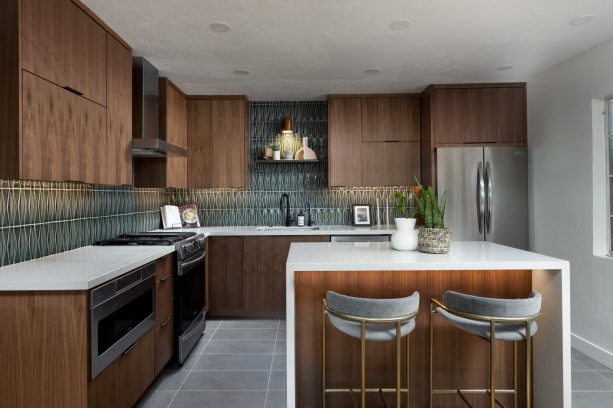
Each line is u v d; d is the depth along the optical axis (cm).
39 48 190
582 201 324
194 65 341
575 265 332
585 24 268
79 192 277
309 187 476
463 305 182
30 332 171
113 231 327
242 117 439
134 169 367
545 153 377
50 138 198
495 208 404
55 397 171
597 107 314
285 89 421
